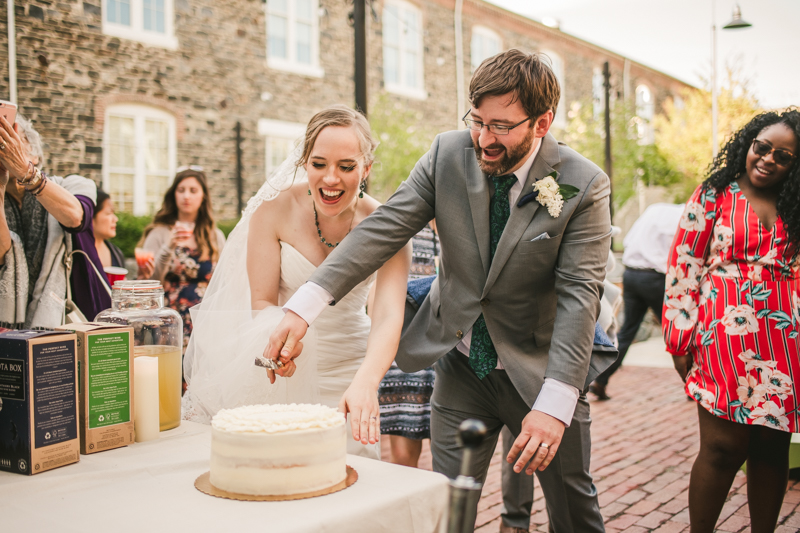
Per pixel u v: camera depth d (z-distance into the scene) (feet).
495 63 5.56
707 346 7.25
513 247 5.96
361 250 6.00
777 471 7.27
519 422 6.52
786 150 6.73
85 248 8.21
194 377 6.80
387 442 13.94
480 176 6.22
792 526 9.48
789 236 6.84
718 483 7.22
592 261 5.92
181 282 13.50
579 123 49.62
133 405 5.04
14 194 7.80
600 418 16.63
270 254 7.30
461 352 6.74
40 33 27.22
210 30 33.22
